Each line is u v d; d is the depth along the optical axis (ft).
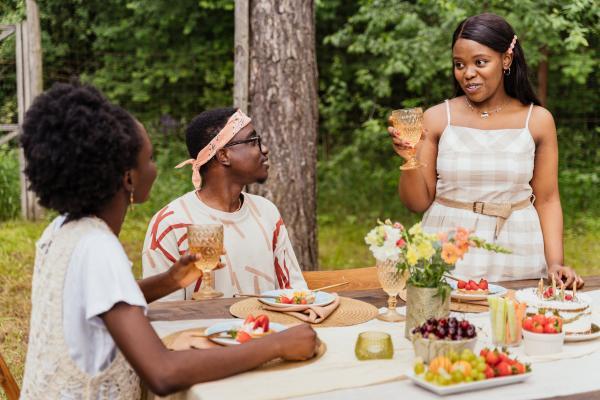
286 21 15.66
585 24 23.54
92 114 5.63
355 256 23.38
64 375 5.82
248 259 9.05
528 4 22.00
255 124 15.96
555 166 9.79
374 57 32.35
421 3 26.55
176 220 8.88
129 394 6.08
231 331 6.54
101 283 5.60
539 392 5.51
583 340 6.75
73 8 31.96
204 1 31.40
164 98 34.96
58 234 5.97
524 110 9.77
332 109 31.37
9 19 26.20
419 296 6.65
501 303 6.61
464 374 5.54
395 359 6.23
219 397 5.37
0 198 26.73
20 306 16.81
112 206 5.99
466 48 9.30
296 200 15.98
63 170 5.59
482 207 9.64
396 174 29.37
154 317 7.57
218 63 34.58
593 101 32.07
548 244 9.72
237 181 9.00
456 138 9.80
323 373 5.88
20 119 26.30
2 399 8.90
